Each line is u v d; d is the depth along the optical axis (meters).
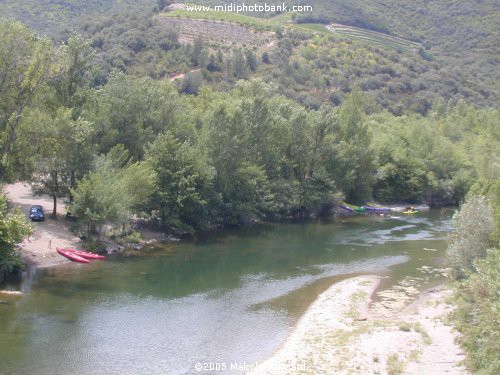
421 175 107.88
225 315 40.81
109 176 58.59
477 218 46.34
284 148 89.62
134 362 31.86
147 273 51.50
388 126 127.75
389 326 38.59
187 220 71.50
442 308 42.75
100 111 68.50
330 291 47.88
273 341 35.88
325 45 192.38
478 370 29.12
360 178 99.19
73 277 48.34
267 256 60.72
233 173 76.00
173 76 138.50
